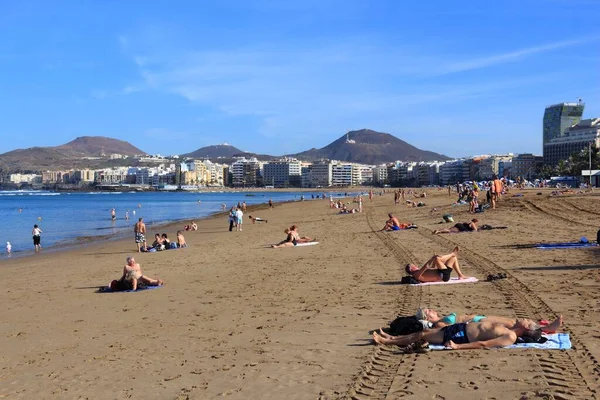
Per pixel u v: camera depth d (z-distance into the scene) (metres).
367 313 14.32
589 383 8.47
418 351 10.54
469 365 9.62
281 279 21.17
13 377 10.65
